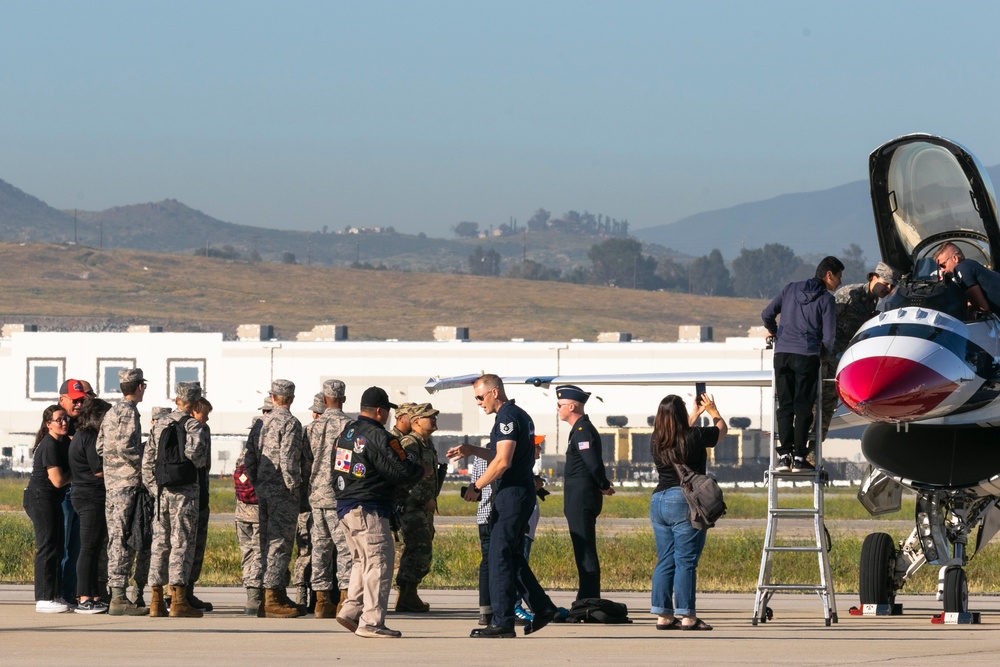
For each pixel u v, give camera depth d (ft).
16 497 434.71
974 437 122.72
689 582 103.09
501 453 95.66
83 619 111.34
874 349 111.14
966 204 122.72
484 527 105.29
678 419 101.76
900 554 132.16
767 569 112.57
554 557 192.44
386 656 83.41
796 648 89.92
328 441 114.52
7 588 152.76
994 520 131.03
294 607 117.19
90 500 116.98
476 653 85.56
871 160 124.47
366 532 96.12
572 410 115.03
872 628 109.50
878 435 127.03
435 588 161.17
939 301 115.65
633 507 398.83
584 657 83.30
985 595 164.45
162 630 100.58
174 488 113.80
